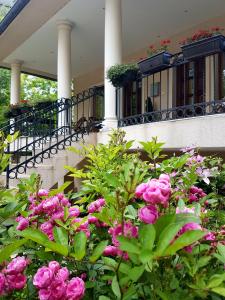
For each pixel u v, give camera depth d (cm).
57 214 129
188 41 510
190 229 93
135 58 994
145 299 99
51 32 841
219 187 245
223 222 168
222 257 104
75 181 400
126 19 759
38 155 517
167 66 494
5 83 1888
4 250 93
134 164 127
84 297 111
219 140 363
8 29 827
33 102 947
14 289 100
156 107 833
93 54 1026
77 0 676
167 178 109
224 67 638
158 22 780
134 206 121
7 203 146
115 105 561
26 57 1052
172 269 99
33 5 697
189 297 95
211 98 653
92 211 138
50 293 90
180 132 410
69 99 771
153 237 88
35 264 121
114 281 99
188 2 683
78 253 102
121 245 90
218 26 749
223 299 100
